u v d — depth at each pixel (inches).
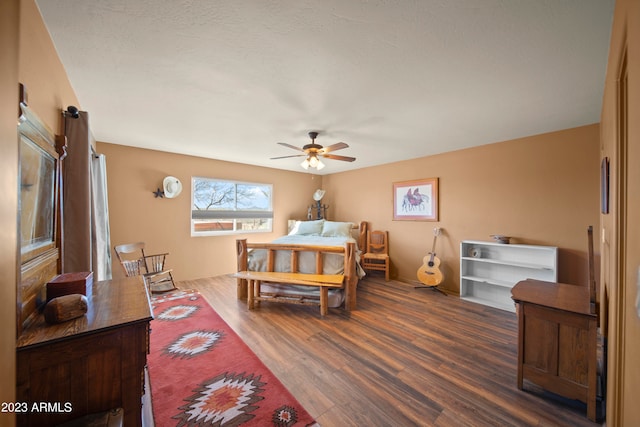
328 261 128.7
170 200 164.4
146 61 65.4
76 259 69.6
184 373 74.4
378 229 198.4
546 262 120.8
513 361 81.5
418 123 108.6
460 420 58.5
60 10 48.9
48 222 54.7
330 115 100.3
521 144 128.3
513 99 85.8
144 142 140.5
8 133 26.1
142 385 45.2
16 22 27.9
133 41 57.9
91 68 68.2
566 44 57.4
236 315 116.5
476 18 50.4
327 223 198.7
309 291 129.7
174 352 85.4
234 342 92.0
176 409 60.9
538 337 65.5
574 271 113.2
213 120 106.2
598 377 66.5
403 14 49.5
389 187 190.9
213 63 66.3
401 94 82.7
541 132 119.9
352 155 167.3
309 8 48.2
